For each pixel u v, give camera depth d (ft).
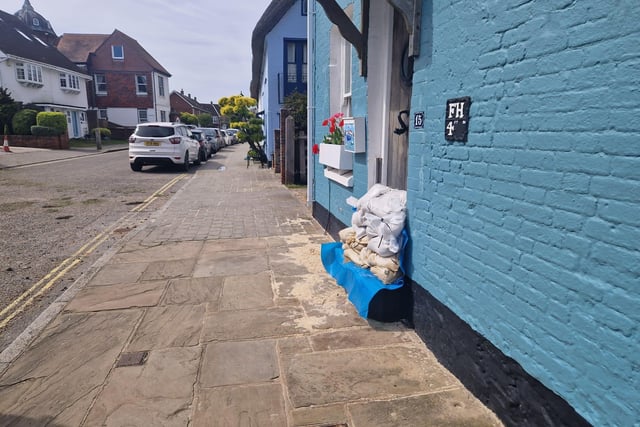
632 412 5.25
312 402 8.39
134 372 9.36
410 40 10.29
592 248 5.72
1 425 7.75
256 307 12.59
